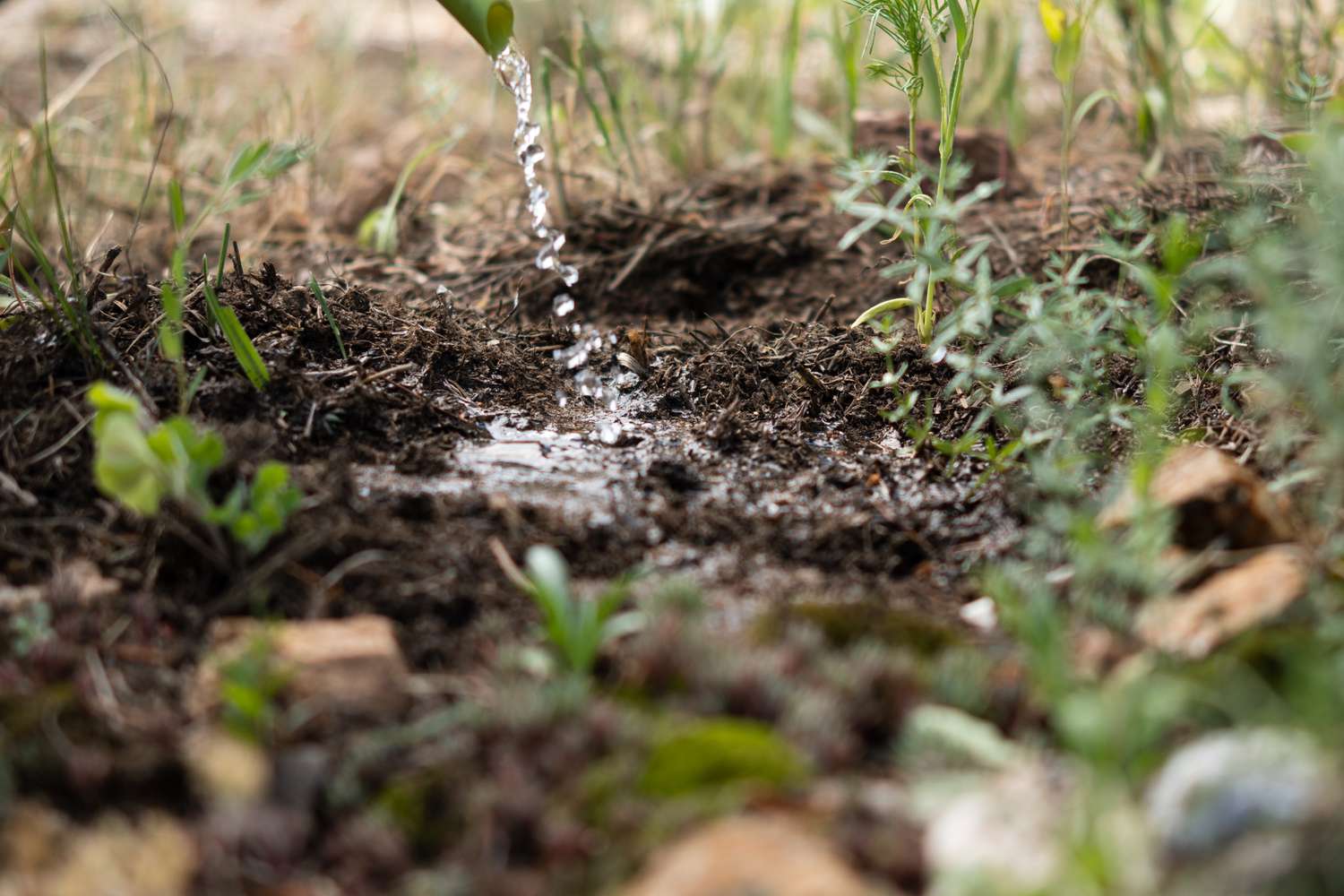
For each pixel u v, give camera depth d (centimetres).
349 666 99
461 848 92
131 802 94
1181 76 182
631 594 107
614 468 121
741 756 94
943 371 130
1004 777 94
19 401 118
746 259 152
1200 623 101
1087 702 93
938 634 102
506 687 98
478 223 171
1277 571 102
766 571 110
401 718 98
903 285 146
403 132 207
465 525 112
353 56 250
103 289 130
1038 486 116
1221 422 121
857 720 97
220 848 92
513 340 139
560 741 95
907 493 118
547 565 100
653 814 92
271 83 224
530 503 115
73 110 206
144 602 104
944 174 130
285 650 100
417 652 103
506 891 90
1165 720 94
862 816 92
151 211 171
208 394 120
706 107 188
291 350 127
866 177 123
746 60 218
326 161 195
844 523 114
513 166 183
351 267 158
